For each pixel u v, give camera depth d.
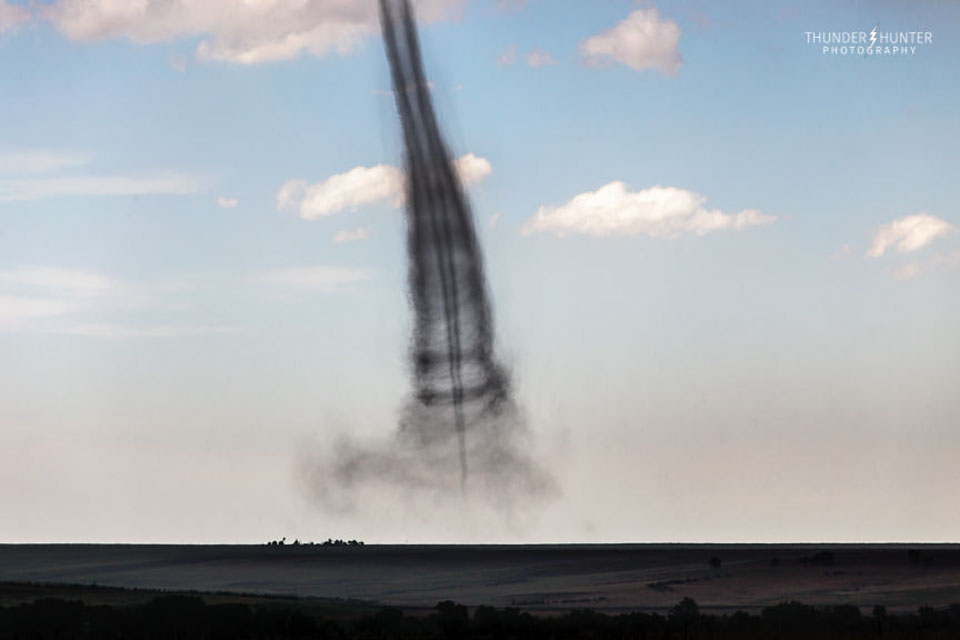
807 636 101.56
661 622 112.38
